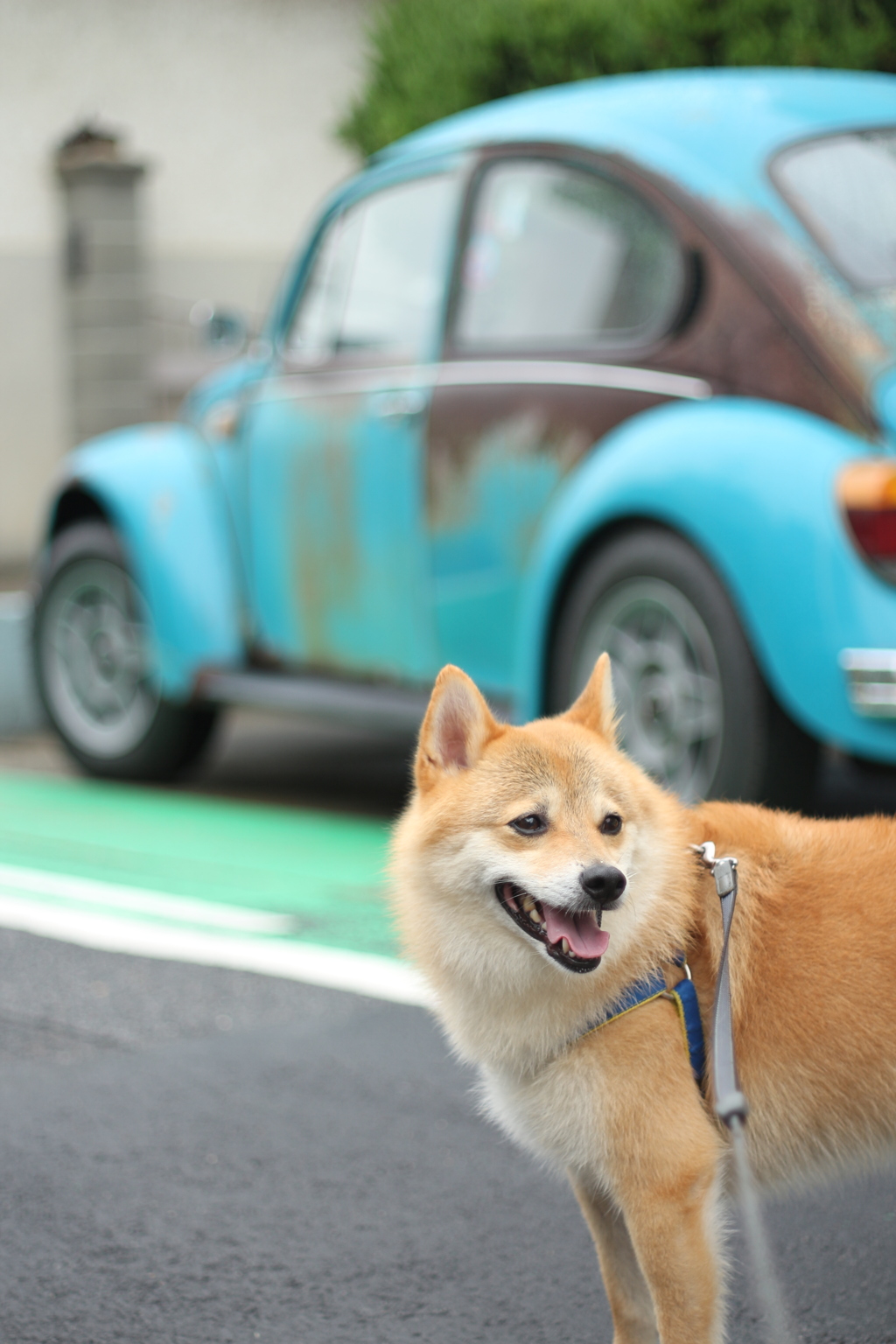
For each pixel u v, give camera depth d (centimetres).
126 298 1487
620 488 555
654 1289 277
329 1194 356
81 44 1496
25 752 912
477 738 313
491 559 617
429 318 659
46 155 1487
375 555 664
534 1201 352
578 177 617
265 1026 457
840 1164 293
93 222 1468
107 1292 314
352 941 532
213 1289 315
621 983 287
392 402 654
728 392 549
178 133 1550
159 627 749
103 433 1489
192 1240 335
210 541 739
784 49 838
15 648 956
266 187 1595
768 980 290
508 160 648
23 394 1489
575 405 590
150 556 750
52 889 606
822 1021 286
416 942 314
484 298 641
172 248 1552
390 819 717
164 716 770
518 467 606
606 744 328
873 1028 284
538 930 289
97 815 738
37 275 1488
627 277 593
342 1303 311
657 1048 284
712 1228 278
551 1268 325
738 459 527
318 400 689
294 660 711
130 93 1524
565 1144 289
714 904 299
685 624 546
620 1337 295
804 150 576
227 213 1578
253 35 1577
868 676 490
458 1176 364
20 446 1490
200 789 794
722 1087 274
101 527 794
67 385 1507
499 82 953
